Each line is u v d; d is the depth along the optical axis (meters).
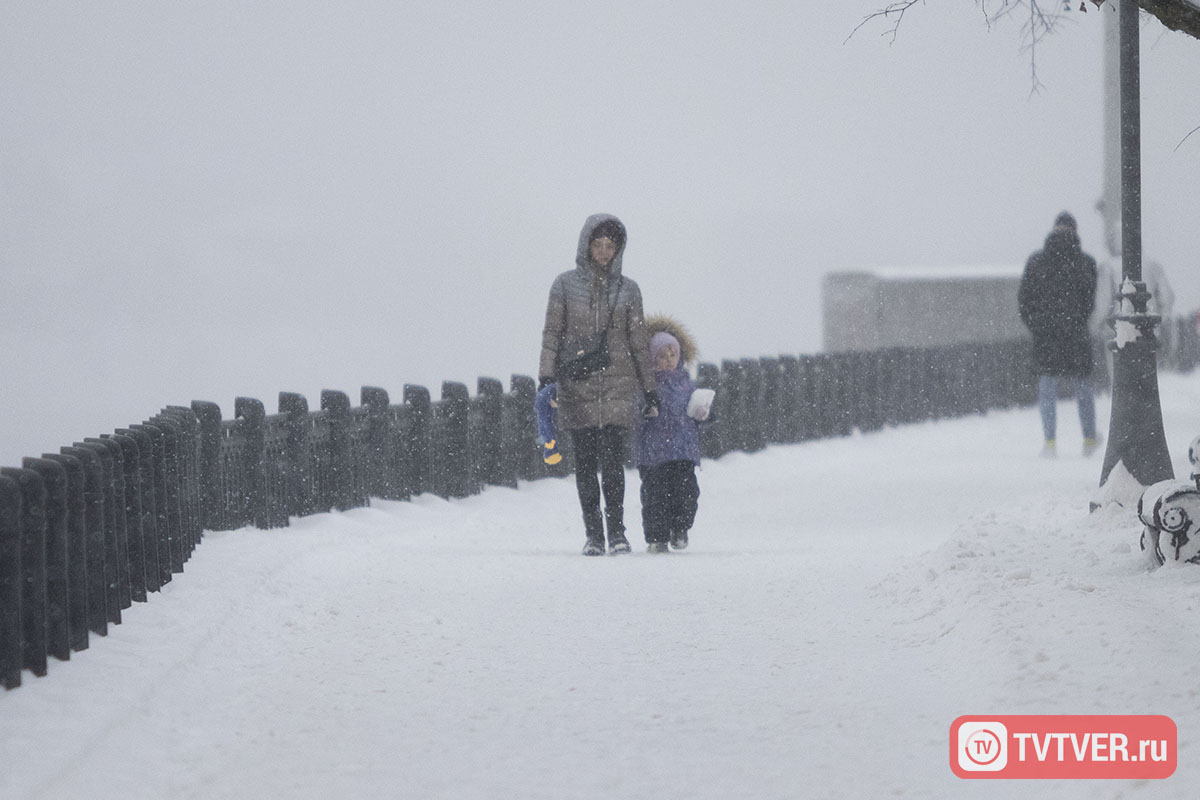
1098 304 63.50
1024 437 63.69
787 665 18.70
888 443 63.56
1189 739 13.98
